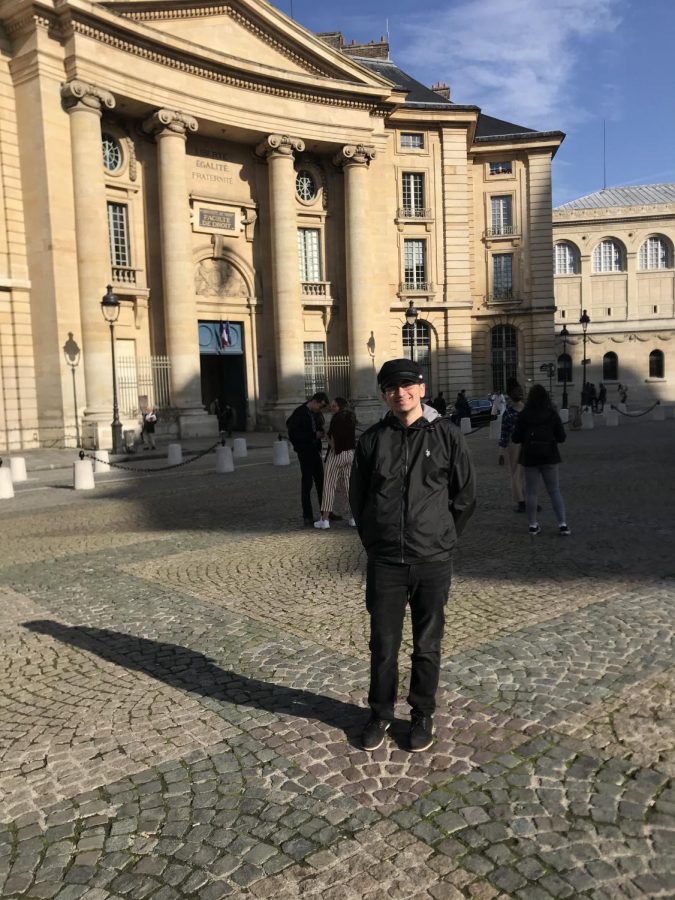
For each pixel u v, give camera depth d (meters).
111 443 25.08
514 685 4.55
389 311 37.91
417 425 3.79
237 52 30.83
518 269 44.53
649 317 61.81
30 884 2.93
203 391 36.66
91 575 8.04
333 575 7.53
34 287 25.59
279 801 3.40
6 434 25.12
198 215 31.55
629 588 6.55
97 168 25.69
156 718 4.36
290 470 18.53
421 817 3.22
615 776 3.48
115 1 26.14
